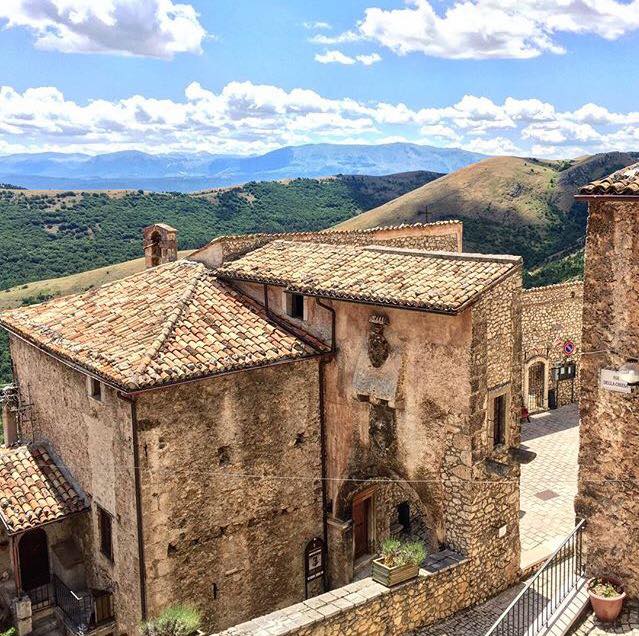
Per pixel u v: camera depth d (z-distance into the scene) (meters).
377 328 16.75
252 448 16.91
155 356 15.51
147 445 15.14
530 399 33.38
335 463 18.23
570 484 24.97
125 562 16.09
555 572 13.73
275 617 13.84
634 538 12.39
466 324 15.30
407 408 16.70
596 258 12.21
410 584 15.18
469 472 15.77
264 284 18.75
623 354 12.09
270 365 16.64
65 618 17.58
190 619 14.16
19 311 20.81
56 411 18.86
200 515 16.12
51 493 17.83
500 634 14.84
